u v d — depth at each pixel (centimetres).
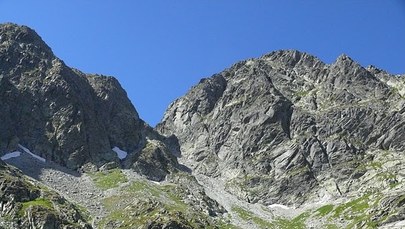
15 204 14362
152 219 16050
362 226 17588
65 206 15488
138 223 15912
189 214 18112
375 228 16888
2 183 15175
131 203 17975
